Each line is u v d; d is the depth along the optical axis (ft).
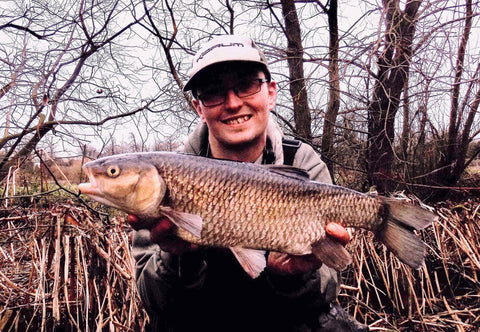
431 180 5.49
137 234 2.41
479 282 3.39
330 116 5.58
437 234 3.57
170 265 2.01
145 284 2.18
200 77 2.20
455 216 3.80
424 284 3.57
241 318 2.18
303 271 1.95
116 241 2.96
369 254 3.47
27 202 4.14
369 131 5.54
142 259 2.29
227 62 2.14
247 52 2.16
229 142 2.23
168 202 1.73
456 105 5.57
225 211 1.74
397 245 1.88
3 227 3.12
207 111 2.23
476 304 3.34
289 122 5.66
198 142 2.50
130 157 1.72
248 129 2.21
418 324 3.22
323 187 1.86
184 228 1.67
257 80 2.20
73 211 2.88
